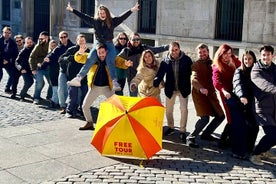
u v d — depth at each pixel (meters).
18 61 11.36
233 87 7.13
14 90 11.91
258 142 7.67
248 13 15.92
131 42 9.21
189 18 17.64
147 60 8.02
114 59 8.42
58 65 10.45
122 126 6.86
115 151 6.97
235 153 7.23
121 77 9.63
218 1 16.86
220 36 17.03
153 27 19.14
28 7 24.53
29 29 24.75
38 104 11.15
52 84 10.62
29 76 11.43
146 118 6.88
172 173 6.53
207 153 7.46
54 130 8.64
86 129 8.73
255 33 15.83
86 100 8.52
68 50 9.75
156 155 7.29
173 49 7.75
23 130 8.62
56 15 22.98
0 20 27.05
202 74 7.60
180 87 7.90
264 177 6.48
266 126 6.75
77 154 7.23
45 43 11.02
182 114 7.97
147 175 6.42
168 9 18.28
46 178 6.22
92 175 6.37
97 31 8.79
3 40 12.05
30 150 7.40
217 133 8.69
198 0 17.28
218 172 6.62
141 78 8.06
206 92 7.39
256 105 6.80
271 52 6.68
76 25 22.28
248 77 7.05
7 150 7.38
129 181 6.17
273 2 15.25
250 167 6.86
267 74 6.71
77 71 9.61
